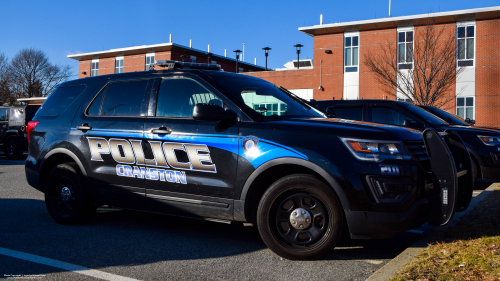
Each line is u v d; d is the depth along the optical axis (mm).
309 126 3715
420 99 25359
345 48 31703
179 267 3545
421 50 26094
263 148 3742
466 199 4059
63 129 5059
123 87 4859
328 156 3498
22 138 15273
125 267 3543
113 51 46562
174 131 4223
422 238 4031
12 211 5855
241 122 3953
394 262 3402
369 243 4277
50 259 3748
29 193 7430
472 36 27406
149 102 4559
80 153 4863
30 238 4434
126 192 4535
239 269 3490
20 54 59844
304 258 3641
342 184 3424
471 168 4094
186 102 4359
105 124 4727
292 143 3646
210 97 4219
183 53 46062
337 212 3514
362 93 31078
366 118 7789
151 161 4348
